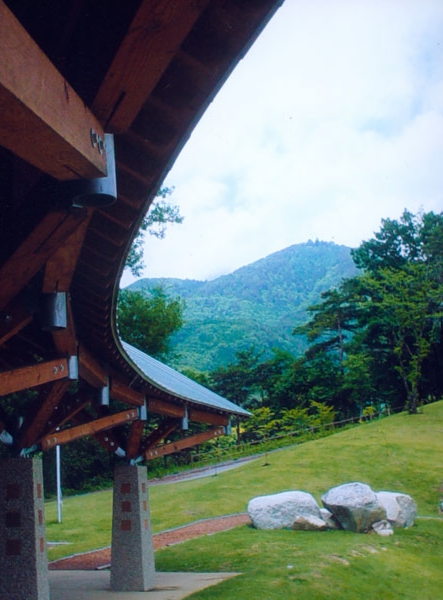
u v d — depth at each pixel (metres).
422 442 31.17
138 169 5.37
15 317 6.14
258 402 56.38
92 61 4.12
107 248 6.52
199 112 4.81
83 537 19.77
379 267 48.59
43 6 4.48
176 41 3.57
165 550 16.33
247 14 4.09
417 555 15.91
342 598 12.09
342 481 25.80
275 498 18.77
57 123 3.33
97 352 9.34
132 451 12.39
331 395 50.31
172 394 11.11
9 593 8.25
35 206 4.70
